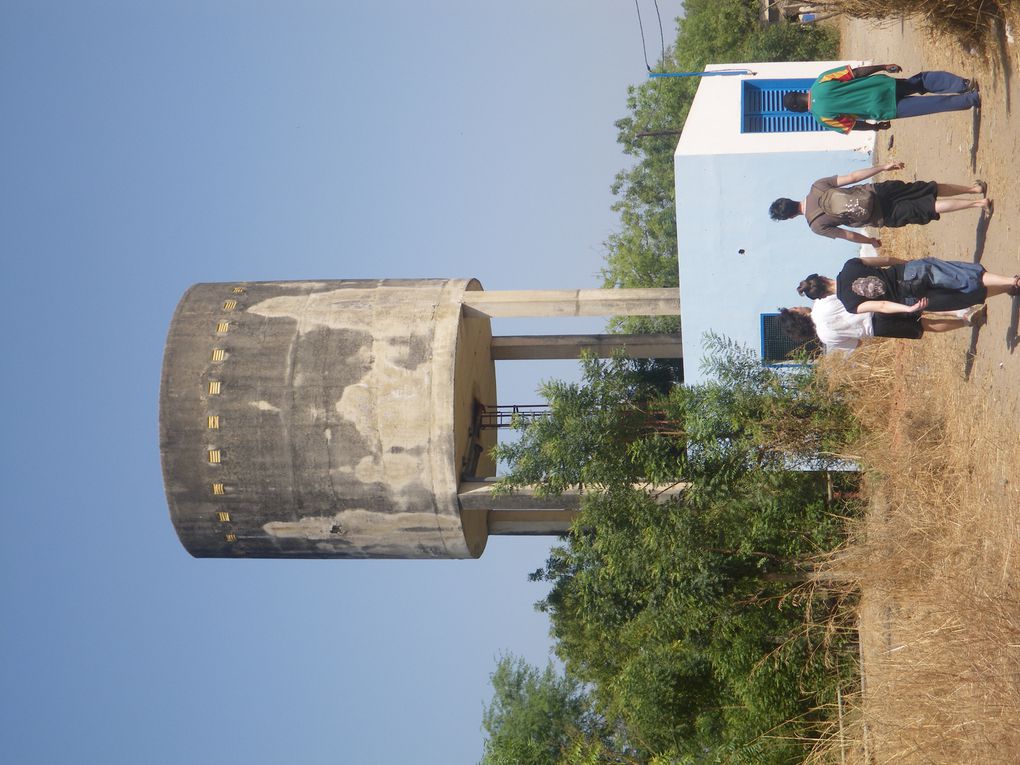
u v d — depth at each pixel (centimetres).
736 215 1708
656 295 1764
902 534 1306
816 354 1642
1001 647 995
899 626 1267
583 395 1630
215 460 1722
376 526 1738
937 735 1066
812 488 1599
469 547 1789
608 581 1906
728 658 1723
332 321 1738
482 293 1772
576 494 1672
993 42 1096
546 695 2608
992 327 1117
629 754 2255
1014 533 1038
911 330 1186
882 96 1141
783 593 1680
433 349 1694
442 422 1669
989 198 1122
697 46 3622
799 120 1762
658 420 1645
